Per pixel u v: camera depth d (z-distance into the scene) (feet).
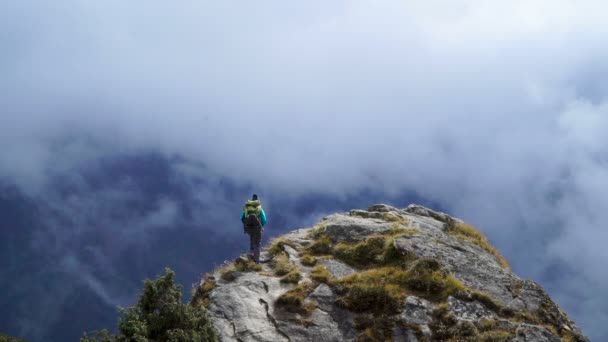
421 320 41.93
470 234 66.08
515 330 40.04
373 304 44.11
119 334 35.55
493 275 50.03
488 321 41.16
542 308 44.42
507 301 45.21
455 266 50.60
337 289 46.73
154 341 36.01
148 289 38.52
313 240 60.75
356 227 61.16
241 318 42.93
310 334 41.39
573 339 41.42
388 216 67.21
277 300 45.42
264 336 40.98
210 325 38.73
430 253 52.70
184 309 38.06
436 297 44.93
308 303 45.03
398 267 50.08
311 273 50.67
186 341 35.58
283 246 58.80
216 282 50.16
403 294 44.86
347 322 42.65
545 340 38.91
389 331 41.06
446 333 40.45
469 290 45.32
